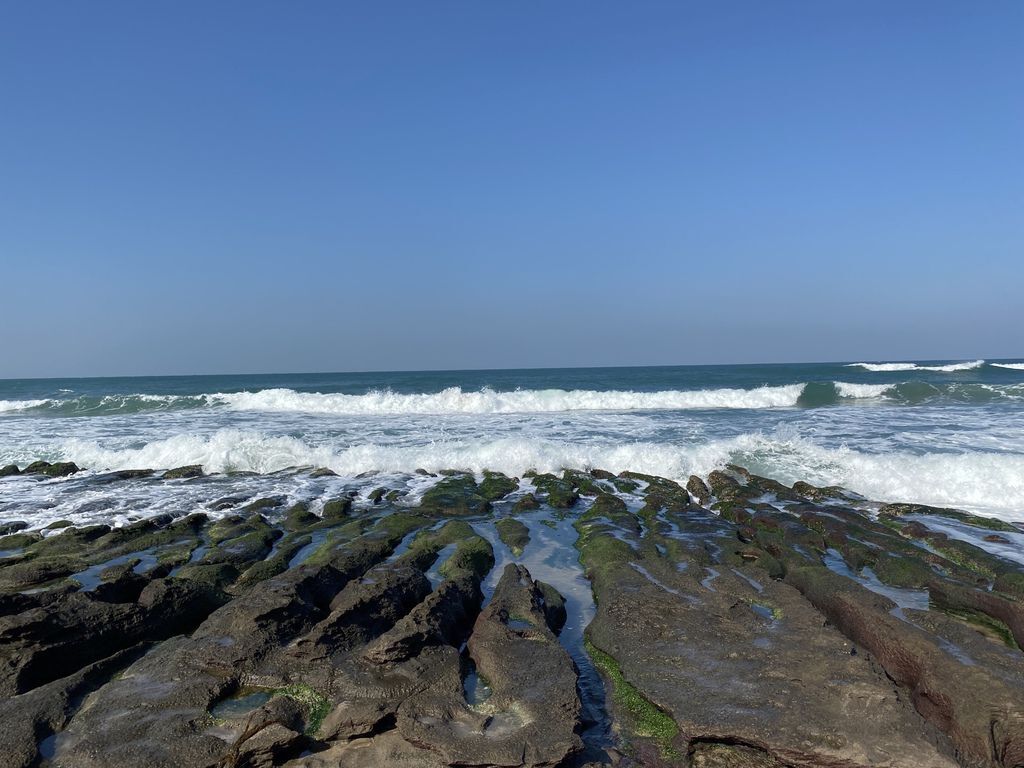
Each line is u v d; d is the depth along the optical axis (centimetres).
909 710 656
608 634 874
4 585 1064
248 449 2217
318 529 1442
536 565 1232
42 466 2120
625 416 3250
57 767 604
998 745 629
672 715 688
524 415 3350
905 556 1201
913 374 6819
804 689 700
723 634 838
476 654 816
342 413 3544
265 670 757
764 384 5866
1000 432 2491
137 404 3888
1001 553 1253
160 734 640
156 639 889
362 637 830
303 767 619
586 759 638
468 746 621
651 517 1512
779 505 1611
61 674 788
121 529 1406
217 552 1249
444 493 1736
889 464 1891
